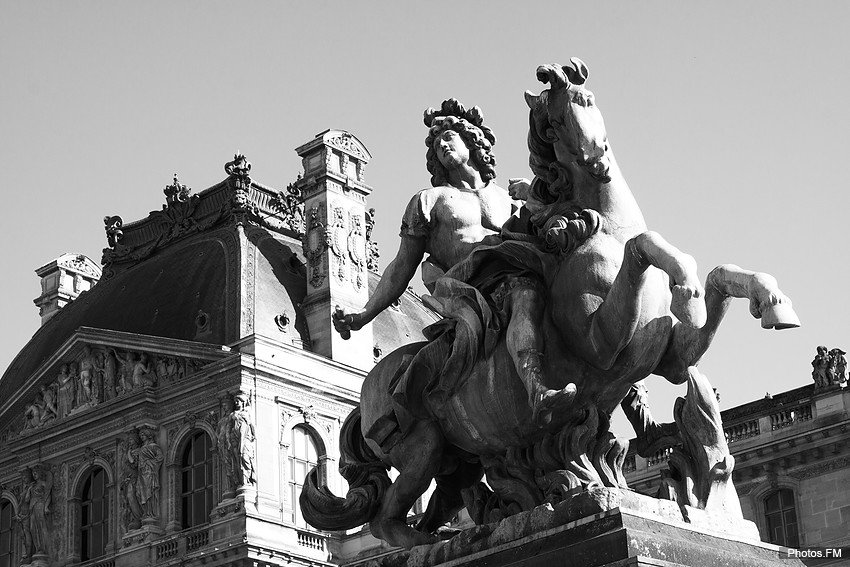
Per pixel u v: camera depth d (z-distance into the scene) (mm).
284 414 75562
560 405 9656
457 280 10469
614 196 10273
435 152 11156
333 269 80812
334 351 78875
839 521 59031
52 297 93562
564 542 9242
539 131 10531
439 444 10508
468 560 9727
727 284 9555
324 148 82188
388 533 10750
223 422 74188
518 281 10203
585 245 10094
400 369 10531
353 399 78250
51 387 82812
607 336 9812
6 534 82562
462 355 10211
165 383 77688
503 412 10094
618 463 10062
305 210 82375
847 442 59188
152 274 83750
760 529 60906
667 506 9539
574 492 9648
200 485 75375
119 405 78125
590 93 10391
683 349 9898
